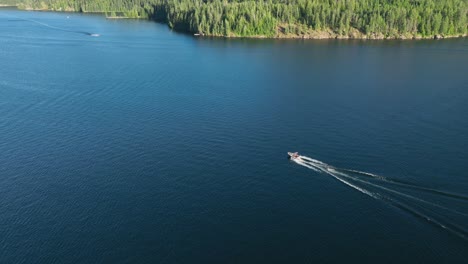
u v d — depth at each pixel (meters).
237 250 71.75
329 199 84.38
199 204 83.62
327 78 169.62
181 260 69.94
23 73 173.62
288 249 71.81
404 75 174.00
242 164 98.00
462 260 68.19
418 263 68.06
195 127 117.94
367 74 176.00
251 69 185.00
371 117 125.00
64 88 153.12
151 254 71.31
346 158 99.75
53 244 73.75
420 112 128.88
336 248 71.75
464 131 114.62
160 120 123.00
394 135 112.12
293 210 81.38
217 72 179.00
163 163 98.81
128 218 79.88
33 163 98.69
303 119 123.62
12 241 74.44
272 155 101.81
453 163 97.06
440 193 85.38
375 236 74.12
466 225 75.81
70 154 102.94
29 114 127.31
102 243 73.81
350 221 77.94
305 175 92.94
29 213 81.50
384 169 94.62
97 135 112.88
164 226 77.62
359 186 88.25
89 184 90.56
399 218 78.25
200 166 97.38
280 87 156.50
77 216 80.56
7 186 89.69
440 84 159.88
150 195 86.69
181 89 153.38
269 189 88.25
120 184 90.50
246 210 81.69
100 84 158.75
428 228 75.44
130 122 121.50
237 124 120.00
